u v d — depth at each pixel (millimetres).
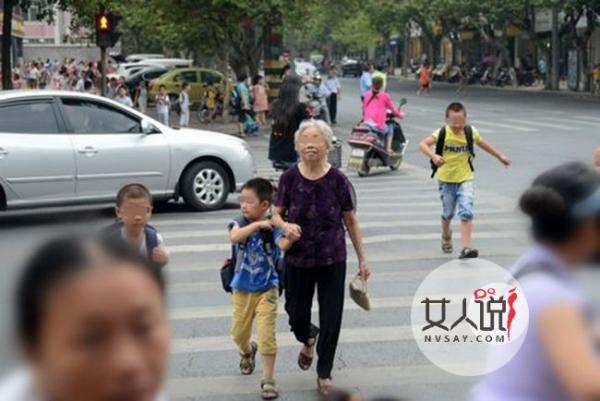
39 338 2520
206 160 22984
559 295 4480
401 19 117125
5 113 20922
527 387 4543
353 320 13008
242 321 10500
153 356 2557
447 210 16906
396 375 10773
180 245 18734
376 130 30516
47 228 3090
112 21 34312
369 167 30578
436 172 16922
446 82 115188
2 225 20594
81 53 115125
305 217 10047
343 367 11102
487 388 4820
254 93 51594
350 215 10352
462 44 116938
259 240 10242
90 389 2494
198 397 10281
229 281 10547
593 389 4223
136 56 98000
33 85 78812
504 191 25688
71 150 21203
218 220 21656
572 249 4723
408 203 24109
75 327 2482
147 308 2549
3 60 38906
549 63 85250
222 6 52375
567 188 4695
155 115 57000
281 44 55219
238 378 10867
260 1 50281
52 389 2514
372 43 157875
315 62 182375
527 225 4828
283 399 10211
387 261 16766
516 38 108625
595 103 66312
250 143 44344
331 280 10148
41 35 125125
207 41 58656
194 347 11984
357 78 141375
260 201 10266
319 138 10031
